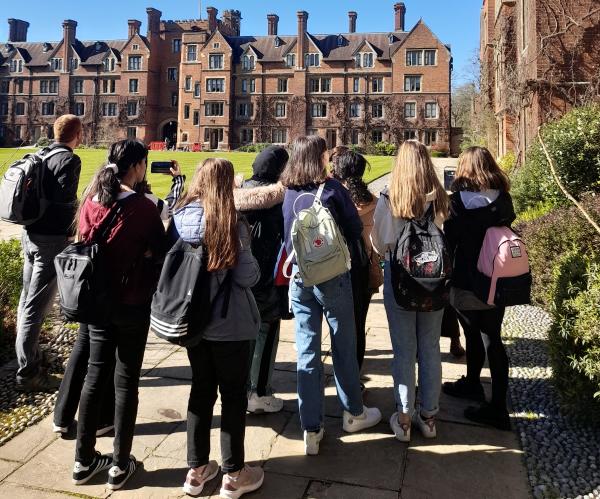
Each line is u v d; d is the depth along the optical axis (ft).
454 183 10.23
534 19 36.47
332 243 8.28
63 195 10.69
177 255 7.54
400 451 9.25
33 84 175.42
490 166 9.86
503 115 49.88
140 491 8.07
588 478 8.46
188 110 161.99
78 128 11.33
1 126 177.47
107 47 177.17
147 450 9.25
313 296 9.04
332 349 9.44
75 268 7.59
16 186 10.18
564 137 25.53
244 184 10.34
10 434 9.73
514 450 9.32
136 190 9.27
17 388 11.85
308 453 9.07
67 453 9.16
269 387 10.66
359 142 151.23
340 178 11.18
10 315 15.37
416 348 9.59
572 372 10.00
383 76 149.38
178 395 11.46
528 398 11.39
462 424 10.25
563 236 17.37
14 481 8.27
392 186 9.07
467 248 9.71
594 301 9.65
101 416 9.75
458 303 9.98
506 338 15.26
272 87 156.56
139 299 8.09
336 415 10.66
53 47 180.75
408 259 8.71
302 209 8.83
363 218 11.09
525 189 30.22
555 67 35.78
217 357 7.80
